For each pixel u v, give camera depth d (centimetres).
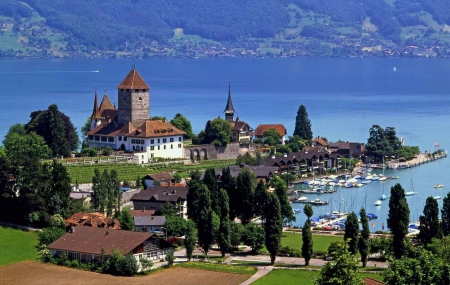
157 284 19388
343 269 16038
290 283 19438
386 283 17275
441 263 17125
